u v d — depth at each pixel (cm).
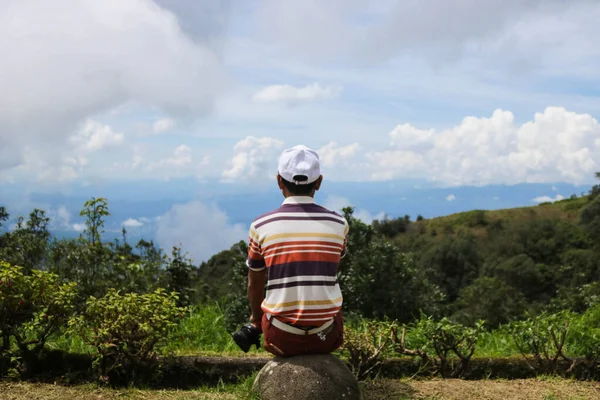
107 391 433
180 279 759
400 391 455
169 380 485
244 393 411
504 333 642
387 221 7356
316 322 358
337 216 379
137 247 752
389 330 530
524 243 5512
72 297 467
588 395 465
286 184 378
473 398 444
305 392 353
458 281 5009
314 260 359
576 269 4506
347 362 506
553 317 566
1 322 454
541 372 528
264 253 367
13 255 648
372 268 908
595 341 553
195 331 643
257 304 391
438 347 530
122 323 446
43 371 472
